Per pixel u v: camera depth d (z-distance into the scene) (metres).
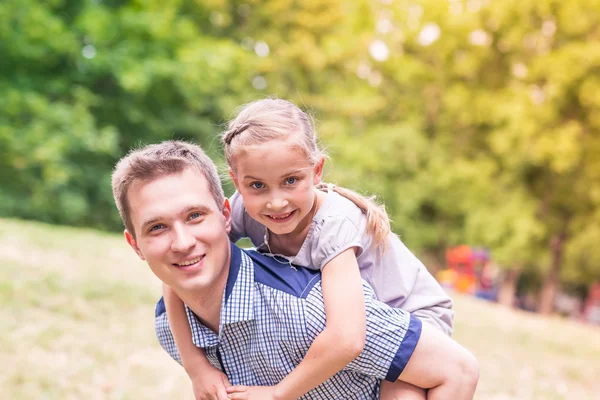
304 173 1.71
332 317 1.54
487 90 18.19
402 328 1.56
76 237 9.10
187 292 1.58
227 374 1.71
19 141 13.06
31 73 14.88
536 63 16.12
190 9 18.17
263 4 19.00
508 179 17.86
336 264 1.65
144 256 1.65
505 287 20.16
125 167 1.57
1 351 4.75
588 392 6.14
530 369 6.58
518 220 17.06
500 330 8.48
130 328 5.71
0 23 13.66
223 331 1.63
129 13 14.58
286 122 1.71
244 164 1.71
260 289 1.62
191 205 1.53
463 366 1.56
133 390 4.53
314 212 1.80
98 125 15.49
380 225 1.82
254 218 1.76
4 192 13.97
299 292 1.61
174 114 15.99
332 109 19.06
